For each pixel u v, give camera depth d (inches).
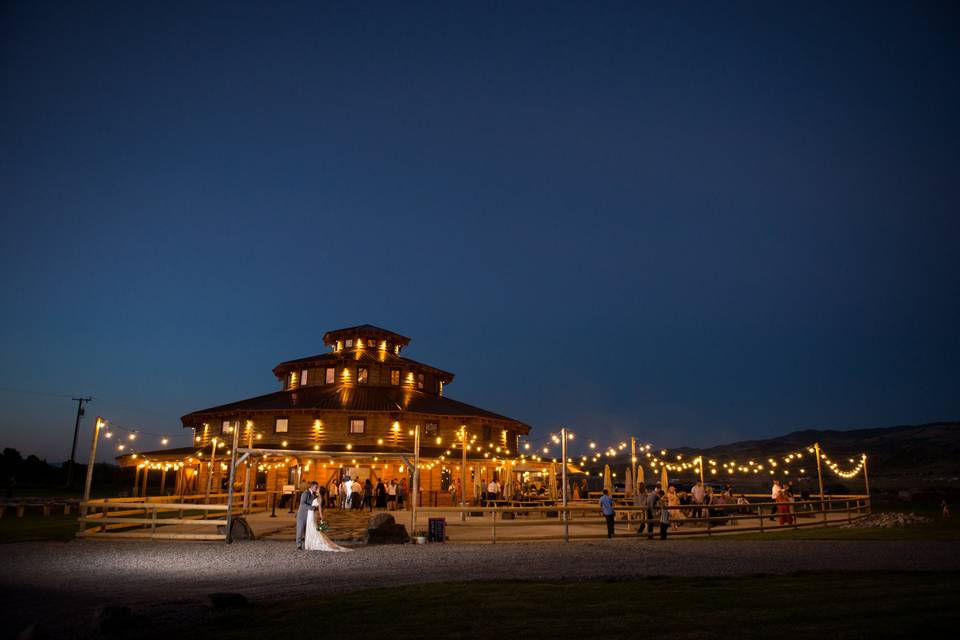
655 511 1071.0
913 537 984.3
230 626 413.4
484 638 381.7
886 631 379.9
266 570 684.7
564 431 1145.4
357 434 2064.5
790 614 428.5
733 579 583.2
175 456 1988.2
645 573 632.4
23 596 543.8
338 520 1376.7
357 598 500.4
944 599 471.5
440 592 523.2
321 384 2383.1
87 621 440.1
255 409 2053.4
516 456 2213.3
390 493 1684.3
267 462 1895.9
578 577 607.5
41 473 3971.5
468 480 2064.5
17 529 1187.9
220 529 992.9
